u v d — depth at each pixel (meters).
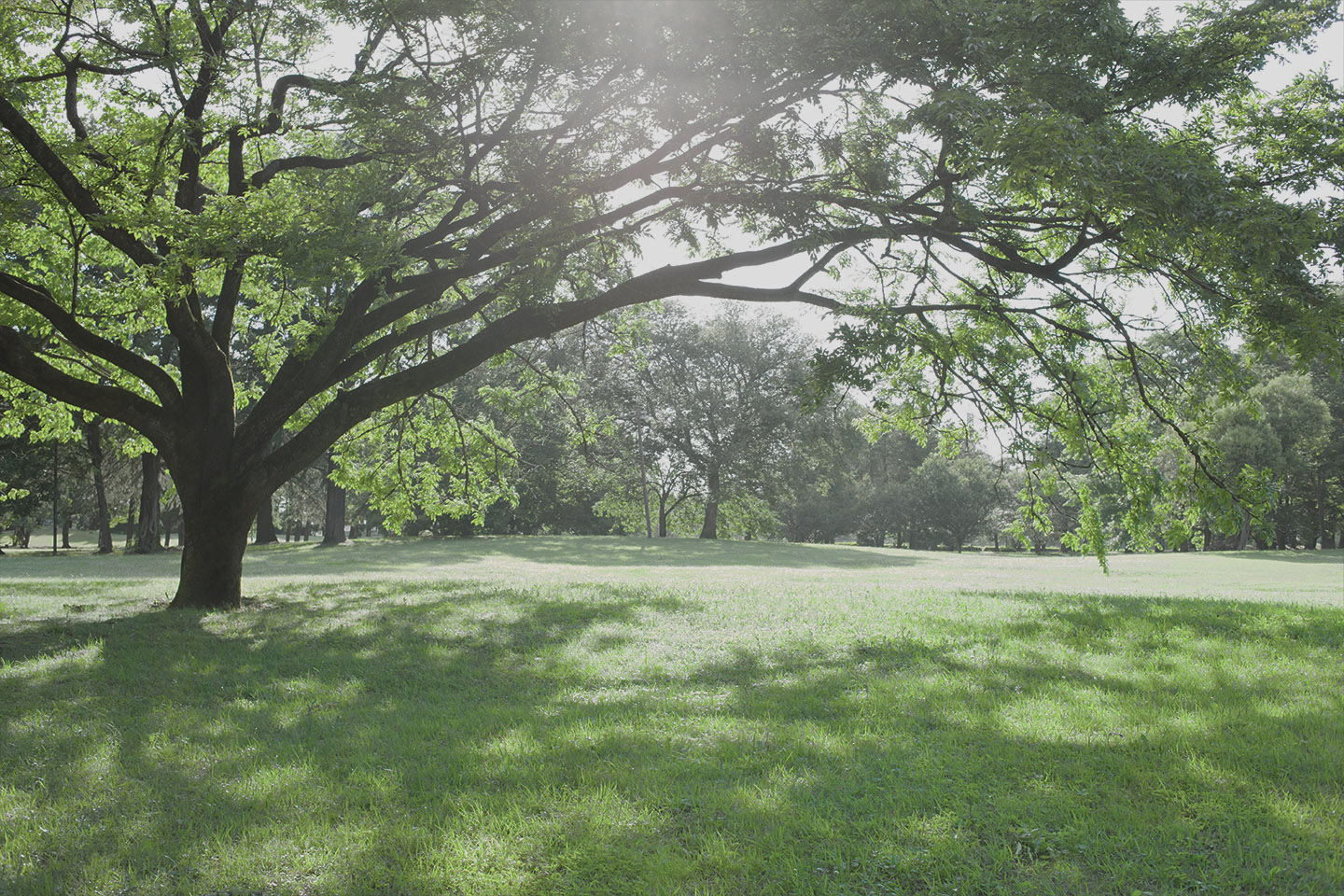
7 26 12.62
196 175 13.16
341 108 11.24
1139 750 5.74
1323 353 9.32
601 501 56.22
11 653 9.63
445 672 8.84
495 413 44.88
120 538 76.12
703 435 50.38
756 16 9.74
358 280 12.93
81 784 5.39
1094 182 8.10
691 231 13.59
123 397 12.74
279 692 8.01
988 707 6.93
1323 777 5.21
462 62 10.77
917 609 12.26
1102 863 4.20
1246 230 8.30
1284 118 10.44
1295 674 8.10
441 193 14.16
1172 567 34.12
